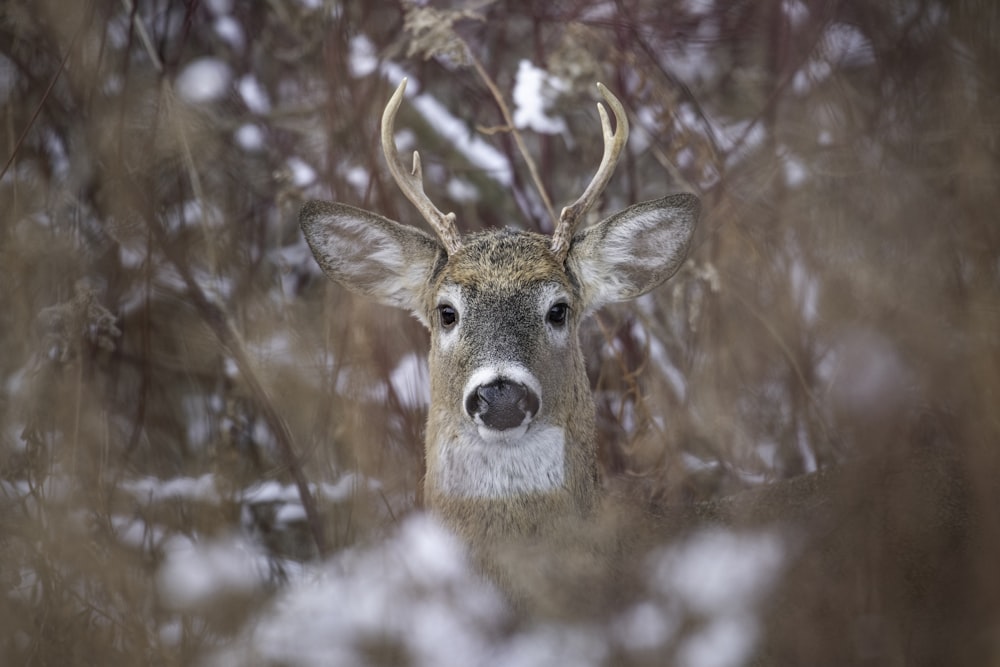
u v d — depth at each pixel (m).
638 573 8.88
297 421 11.12
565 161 13.71
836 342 11.24
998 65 11.54
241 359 11.45
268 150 13.41
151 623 9.77
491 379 8.98
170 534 10.52
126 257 11.86
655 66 13.24
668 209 10.07
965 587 9.04
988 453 9.20
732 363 11.64
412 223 13.16
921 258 11.22
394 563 9.25
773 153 12.48
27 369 10.81
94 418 10.59
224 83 13.54
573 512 9.35
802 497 9.90
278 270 12.75
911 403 10.32
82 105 11.68
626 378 11.71
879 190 11.83
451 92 14.23
